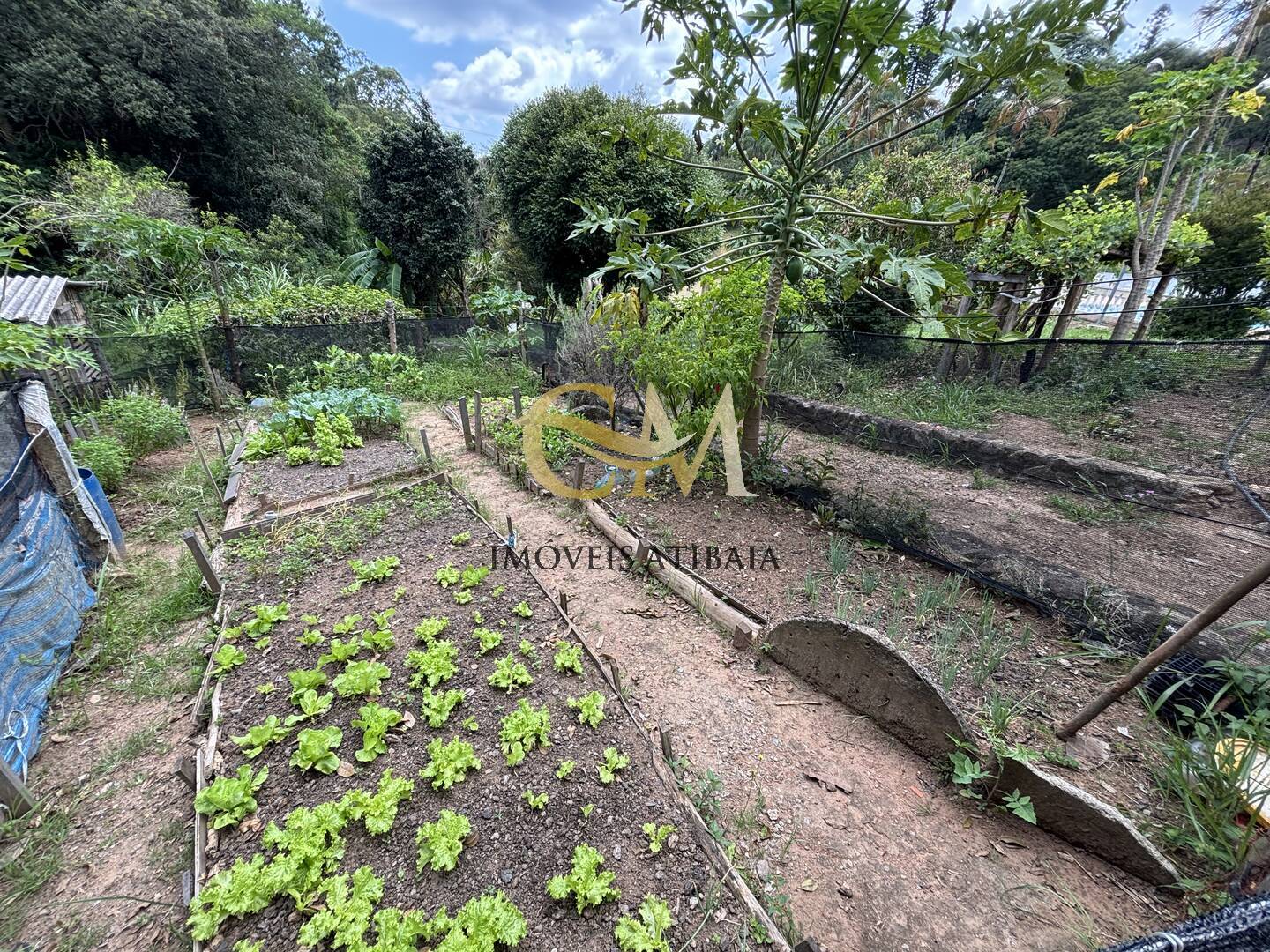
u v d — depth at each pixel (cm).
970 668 271
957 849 198
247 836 195
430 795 210
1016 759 202
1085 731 237
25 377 457
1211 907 170
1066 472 475
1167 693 212
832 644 264
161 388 770
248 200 1644
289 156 1744
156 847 200
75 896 185
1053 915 176
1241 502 397
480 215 2019
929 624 306
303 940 159
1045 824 201
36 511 308
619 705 256
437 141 1614
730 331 473
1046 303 764
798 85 367
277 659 285
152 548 416
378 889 173
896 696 242
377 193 1675
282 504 461
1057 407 605
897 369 750
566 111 1184
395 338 1015
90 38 1254
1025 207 344
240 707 254
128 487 516
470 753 223
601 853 187
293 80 1777
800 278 402
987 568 339
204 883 181
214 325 841
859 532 408
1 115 1208
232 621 316
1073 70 306
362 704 256
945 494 480
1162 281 711
